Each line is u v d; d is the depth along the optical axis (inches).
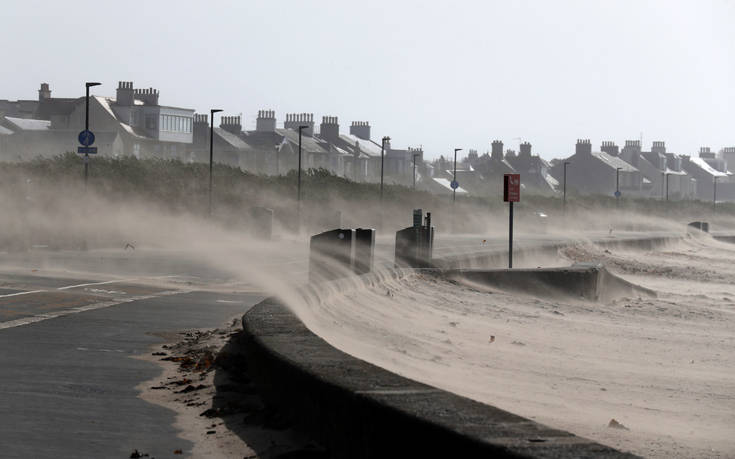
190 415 411.8
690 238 3939.5
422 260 1341.0
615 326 1101.1
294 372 364.8
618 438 478.9
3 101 6530.5
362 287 1021.8
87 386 476.4
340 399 313.3
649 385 696.4
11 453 340.5
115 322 740.0
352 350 639.1
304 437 350.3
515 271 1348.4
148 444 360.2
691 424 551.2
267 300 639.1
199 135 6318.9
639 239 3186.5
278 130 6948.8
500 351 792.9
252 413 401.1
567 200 5639.8
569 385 658.8
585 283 1384.1
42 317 754.8
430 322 920.9
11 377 493.7
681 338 1032.2
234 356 531.2
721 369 819.4
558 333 983.0
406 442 269.3
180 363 549.6
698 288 1974.7
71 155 2527.1
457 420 260.8
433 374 619.2
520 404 549.3
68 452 345.4
